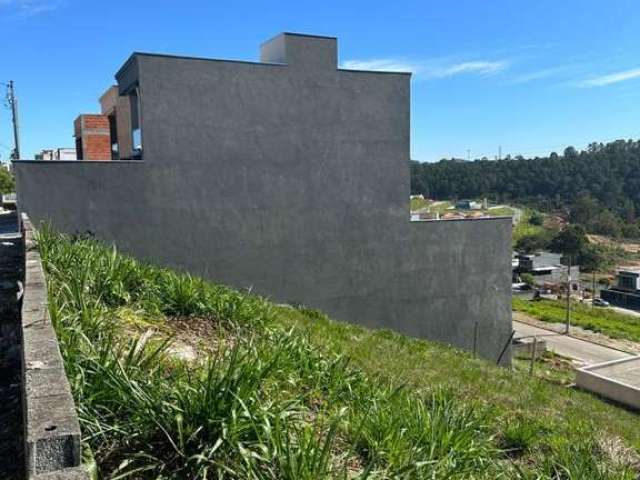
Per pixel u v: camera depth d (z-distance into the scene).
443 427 3.79
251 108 11.95
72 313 3.95
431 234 14.02
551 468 4.32
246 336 5.33
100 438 2.73
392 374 6.29
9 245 9.05
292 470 2.64
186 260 11.48
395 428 3.59
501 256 14.89
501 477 3.80
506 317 15.02
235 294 6.50
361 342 8.55
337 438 3.50
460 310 14.48
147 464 2.66
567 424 6.09
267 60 13.20
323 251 12.89
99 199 10.66
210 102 11.55
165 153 11.19
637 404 14.91
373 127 13.28
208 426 2.83
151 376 3.25
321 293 12.91
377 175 13.39
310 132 12.60
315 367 4.56
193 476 2.62
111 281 5.43
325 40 12.64
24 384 2.37
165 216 11.24
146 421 2.82
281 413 3.11
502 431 5.06
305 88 12.49
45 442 1.80
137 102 12.49
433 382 6.59
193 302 5.73
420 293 13.99
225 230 11.84
